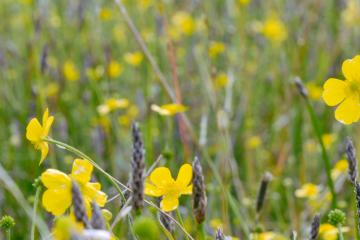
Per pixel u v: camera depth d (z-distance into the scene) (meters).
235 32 6.37
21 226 4.25
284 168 4.97
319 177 4.85
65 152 5.02
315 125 3.16
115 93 5.48
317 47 6.37
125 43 6.59
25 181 4.60
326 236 2.96
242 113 5.43
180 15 6.74
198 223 1.94
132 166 1.73
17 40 7.02
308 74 6.25
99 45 6.30
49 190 1.78
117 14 6.52
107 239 1.42
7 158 4.97
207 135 5.25
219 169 4.52
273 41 6.37
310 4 6.54
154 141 4.77
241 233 3.79
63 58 6.49
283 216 4.54
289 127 5.25
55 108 5.63
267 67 6.47
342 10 6.77
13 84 6.15
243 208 3.98
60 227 1.39
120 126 4.93
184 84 5.89
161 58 5.96
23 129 5.20
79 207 1.56
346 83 2.05
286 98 5.46
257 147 5.10
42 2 6.12
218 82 5.46
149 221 1.67
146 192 2.05
